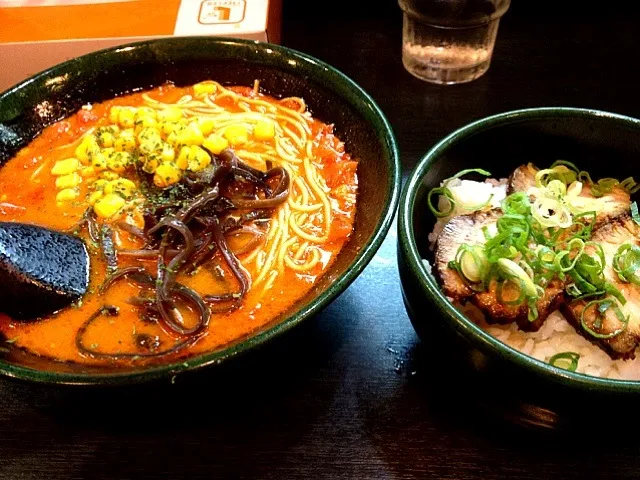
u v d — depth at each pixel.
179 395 0.23
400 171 0.25
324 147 0.31
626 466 0.23
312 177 0.31
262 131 0.33
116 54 0.33
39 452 0.24
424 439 0.24
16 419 0.24
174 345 0.24
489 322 0.24
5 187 0.31
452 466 0.23
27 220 0.29
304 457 0.23
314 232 0.28
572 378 0.18
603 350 0.24
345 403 0.25
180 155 0.30
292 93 0.34
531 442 0.23
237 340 0.22
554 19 0.43
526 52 0.41
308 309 0.21
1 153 0.31
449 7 0.36
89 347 0.24
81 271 0.26
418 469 0.23
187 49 0.34
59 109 0.33
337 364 0.26
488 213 0.26
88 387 0.20
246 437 0.24
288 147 0.32
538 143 0.28
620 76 0.39
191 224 0.27
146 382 0.19
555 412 0.20
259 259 0.27
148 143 0.30
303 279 0.26
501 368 0.20
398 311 0.28
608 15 0.43
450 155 0.26
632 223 0.26
